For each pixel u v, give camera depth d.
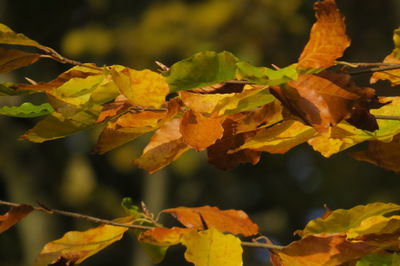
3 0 9.68
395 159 2.27
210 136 2.08
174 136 2.18
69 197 13.78
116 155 14.61
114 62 14.11
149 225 2.24
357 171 15.64
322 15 2.06
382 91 8.49
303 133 2.18
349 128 2.20
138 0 14.48
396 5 11.66
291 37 13.66
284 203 17.02
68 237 2.19
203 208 2.26
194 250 2.13
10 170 13.33
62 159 13.91
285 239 17.02
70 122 2.09
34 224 13.33
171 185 15.55
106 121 2.09
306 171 16.67
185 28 13.81
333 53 2.06
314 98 2.05
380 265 2.22
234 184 16.28
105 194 14.38
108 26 14.15
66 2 10.66
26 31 10.16
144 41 13.89
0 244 13.58
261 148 2.19
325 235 2.18
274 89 2.06
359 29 12.94
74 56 13.02
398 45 2.16
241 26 13.53
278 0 13.37
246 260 14.45
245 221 2.25
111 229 2.21
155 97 2.04
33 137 2.09
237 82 2.09
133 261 14.96
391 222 2.21
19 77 10.49
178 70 2.02
